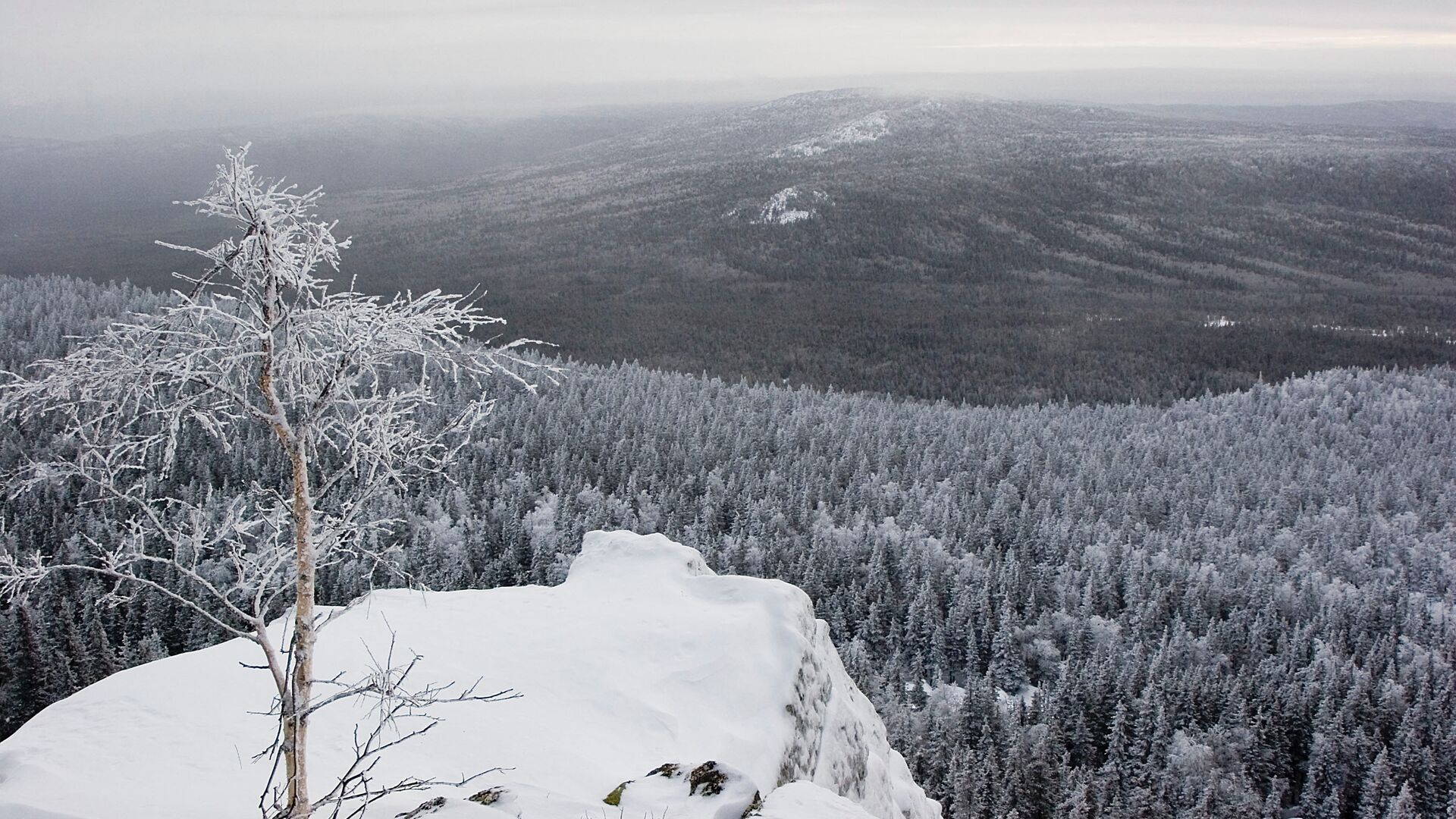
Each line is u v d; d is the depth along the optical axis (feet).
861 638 274.36
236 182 25.25
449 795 41.93
